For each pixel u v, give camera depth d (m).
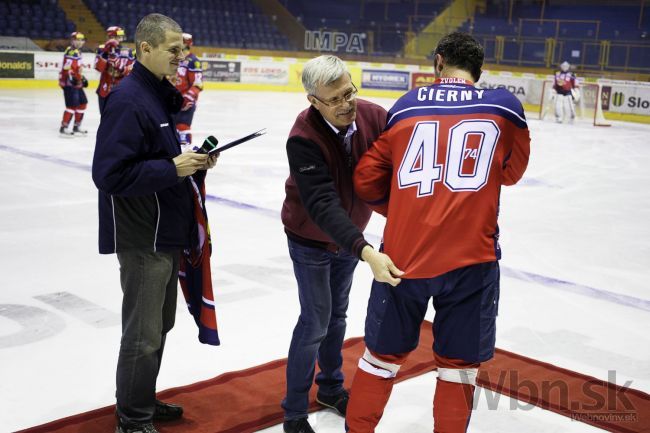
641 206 9.40
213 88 25.66
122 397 3.04
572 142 16.61
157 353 3.26
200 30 28.06
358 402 2.73
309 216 2.87
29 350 4.06
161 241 2.97
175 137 3.01
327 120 2.88
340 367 3.48
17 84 21.44
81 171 9.77
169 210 2.98
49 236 6.56
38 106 17.36
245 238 6.79
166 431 3.20
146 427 3.08
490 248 2.59
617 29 30.03
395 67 27.86
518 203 9.27
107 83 11.32
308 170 2.82
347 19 33.97
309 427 3.24
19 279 5.32
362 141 3.01
